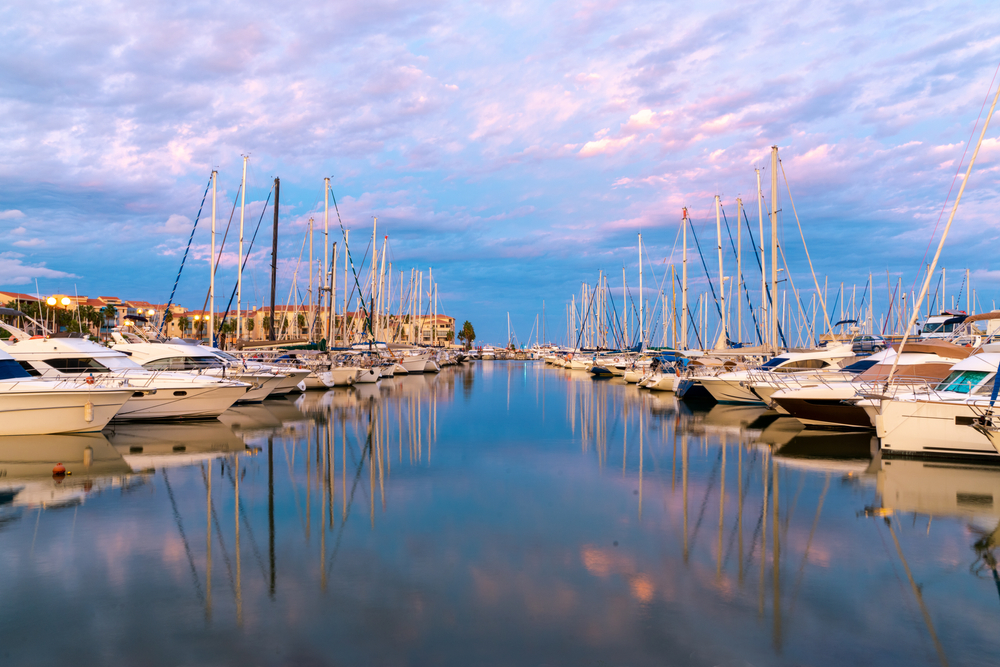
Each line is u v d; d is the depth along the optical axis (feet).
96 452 62.03
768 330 128.67
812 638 25.35
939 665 23.43
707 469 57.06
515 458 63.05
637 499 46.60
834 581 30.99
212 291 120.06
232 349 123.95
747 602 28.58
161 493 47.44
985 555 34.35
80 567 32.63
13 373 67.41
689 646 24.72
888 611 27.73
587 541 37.01
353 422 88.28
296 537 37.55
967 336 93.61
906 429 58.59
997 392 47.29
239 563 33.30
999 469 54.49
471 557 34.27
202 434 74.49
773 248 117.80
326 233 160.76
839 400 74.28
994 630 25.99
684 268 173.17
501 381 194.18
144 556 34.32
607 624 26.50
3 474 52.70
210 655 23.94
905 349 79.10
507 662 23.49
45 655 23.90
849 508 43.50
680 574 31.89
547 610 27.76
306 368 132.77
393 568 32.65
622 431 81.71
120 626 26.21
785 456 62.44
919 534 37.93
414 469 57.31
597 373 215.92
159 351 94.02
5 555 34.22
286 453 64.18
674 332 172.96
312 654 24.03
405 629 26.04
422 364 228.02
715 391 112.47
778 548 35.63
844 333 160.45
